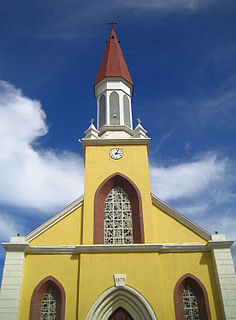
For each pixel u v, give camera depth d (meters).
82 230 19.62
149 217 20.05
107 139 23.11
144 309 17.02
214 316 16.86
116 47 30.23
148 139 23.16
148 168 22.17
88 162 22.36
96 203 20.53
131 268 17.94
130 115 26.52
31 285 17.56
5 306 16.48
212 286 17.72
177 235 19.55
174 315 16.92
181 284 17.84
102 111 26.30
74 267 18.16
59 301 17.39
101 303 17.14
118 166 22.22
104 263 18.05
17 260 17.80
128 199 21.34
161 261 18.47
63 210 20.17
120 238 19.67
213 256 18.34
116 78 27.23
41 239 19.23
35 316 16.84
